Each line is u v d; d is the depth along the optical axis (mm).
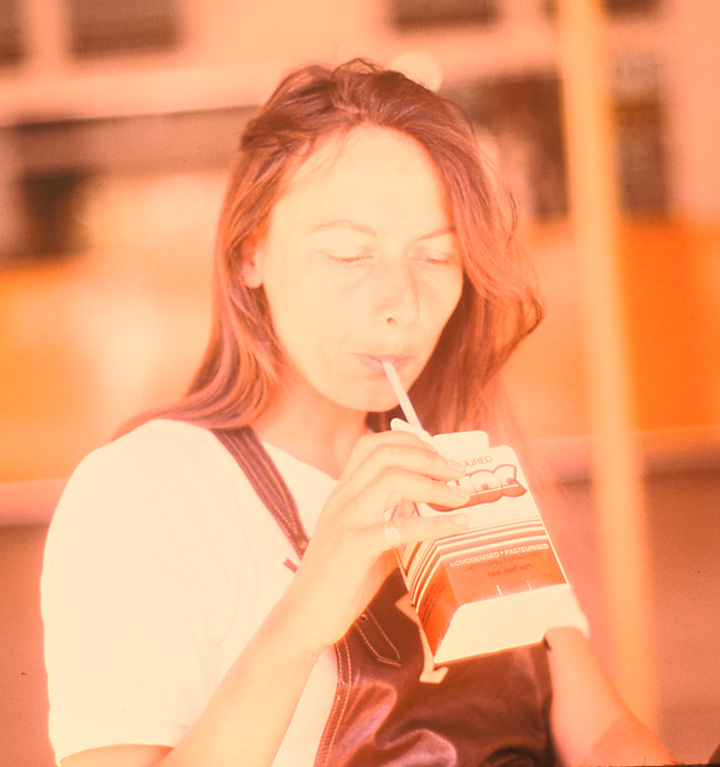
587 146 2062
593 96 2043
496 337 1088
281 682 746
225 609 896
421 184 920
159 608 851
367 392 925
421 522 718
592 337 2121
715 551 3221
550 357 4488
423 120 922
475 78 5168
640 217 4922
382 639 897
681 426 4652
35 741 2021
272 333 980
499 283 988
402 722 896
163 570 868
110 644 829
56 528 893
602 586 2641
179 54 4922
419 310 919
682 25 5168
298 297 920
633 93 5168
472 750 912
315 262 911
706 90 5188
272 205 927
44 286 4520
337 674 887
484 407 1144
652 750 982
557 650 1059
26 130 4895
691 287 4664
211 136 4910
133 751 817
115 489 894
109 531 870
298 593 745
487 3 5117
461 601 719
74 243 4801
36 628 2768
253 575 909
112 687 818
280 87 959
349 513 727
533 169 4992
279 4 4863
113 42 4887
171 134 4879
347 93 923
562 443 4453
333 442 1023
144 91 4898
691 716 1999
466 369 1099
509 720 963
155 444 942
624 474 2094
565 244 4613
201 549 896
